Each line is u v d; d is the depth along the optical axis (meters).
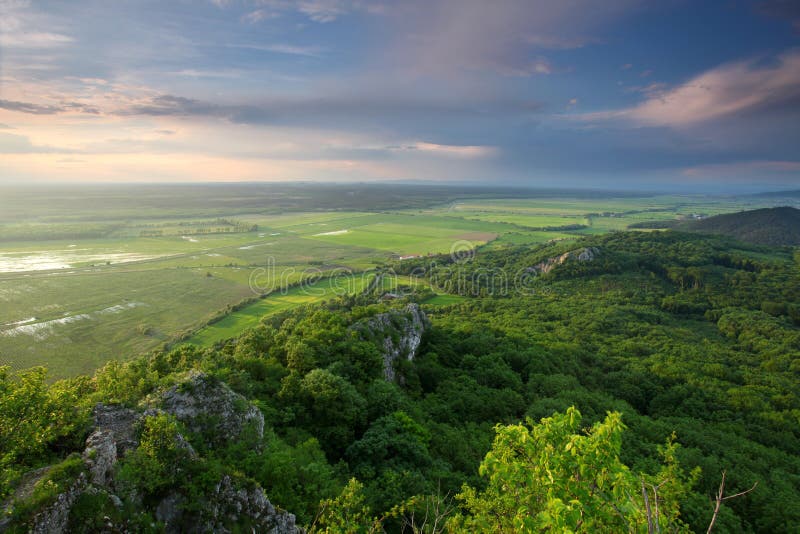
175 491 20.47
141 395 31.39
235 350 53.75
